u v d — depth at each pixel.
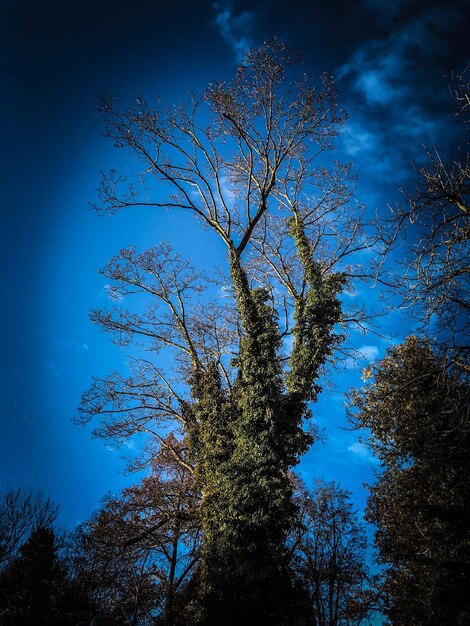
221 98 19.52
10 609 21.81
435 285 10.45
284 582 14.24
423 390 18.34
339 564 27.91
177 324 21.89
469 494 18.62
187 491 22.03
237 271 18.97
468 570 18.09
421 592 20.06
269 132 20.48
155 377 21.86
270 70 19.61
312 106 19.94
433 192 10.55
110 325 21.97
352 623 27.31
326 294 18.14
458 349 10.87
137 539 19.27
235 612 13.71
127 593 25.00
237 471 15.53
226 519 15.03
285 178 22.39
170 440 25.12
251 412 16.27
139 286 22.64
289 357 18.38
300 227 21.09
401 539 21.67
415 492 20.83
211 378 18.84
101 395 20.61
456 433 17.58
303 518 29.30
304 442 16.20
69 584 23.95
